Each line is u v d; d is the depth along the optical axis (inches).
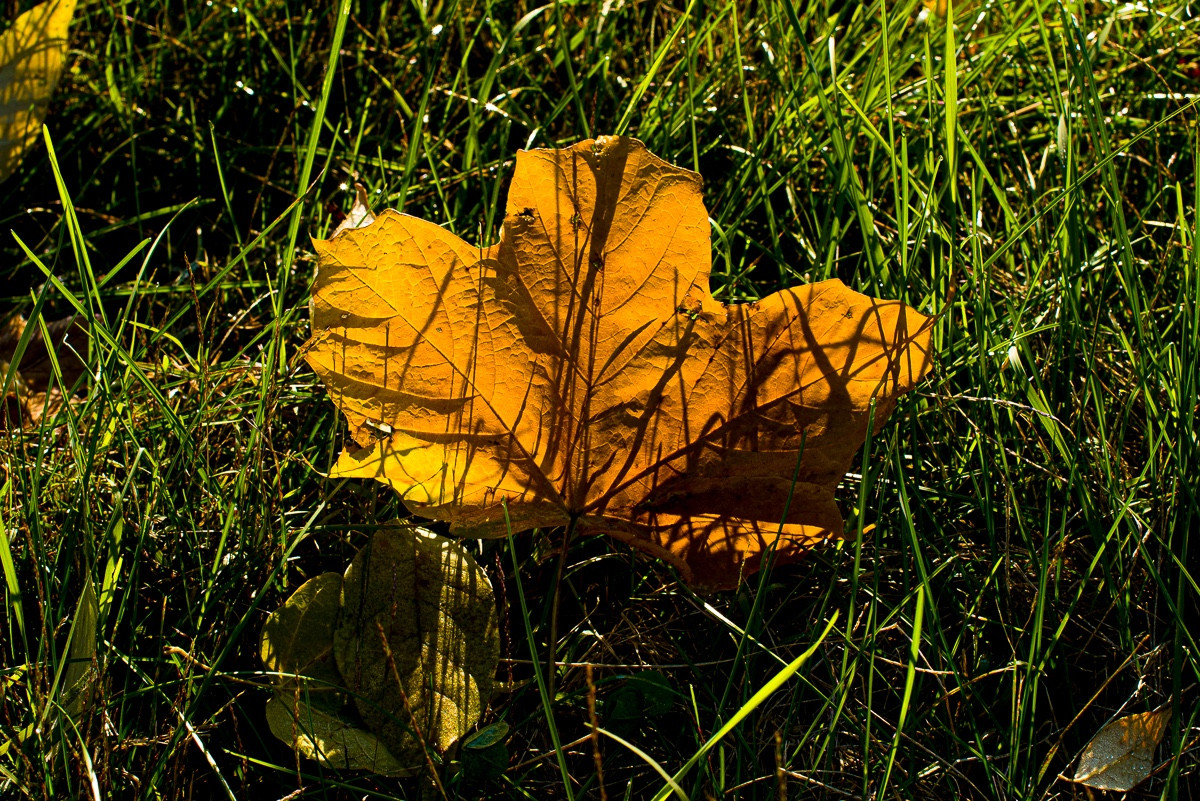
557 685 24.0
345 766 22.7
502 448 23.4
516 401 23.2
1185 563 24.5
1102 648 24.4
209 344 26.0
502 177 28.9
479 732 22.9
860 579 24.7
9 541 24.1
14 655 23.6
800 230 28.5
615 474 23.6
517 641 24.5
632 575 24.6
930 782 23.4
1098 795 23.3
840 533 23.2
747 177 28.2
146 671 23.8
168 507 24.4
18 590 22.9
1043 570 23.1
